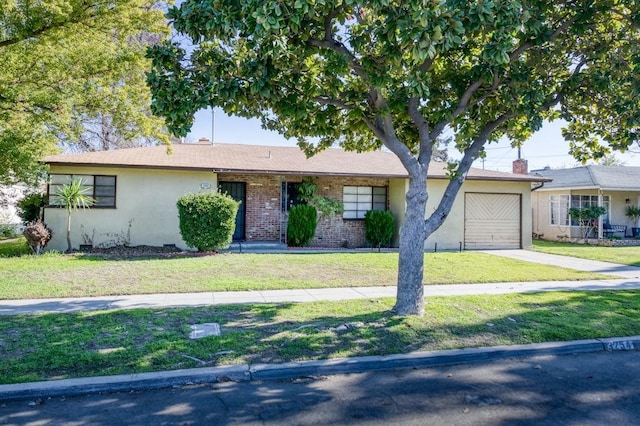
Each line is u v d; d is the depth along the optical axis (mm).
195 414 3465
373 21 5445
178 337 5059
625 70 6238
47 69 11391
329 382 4168
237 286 8109
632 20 5816
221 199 12312
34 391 3727
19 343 4781
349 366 4434
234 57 5711
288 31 4617
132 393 3869
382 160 17656
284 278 9016
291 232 14633
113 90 12711
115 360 4352
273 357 4516
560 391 3996
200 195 12367
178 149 16422
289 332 5285
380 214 15227
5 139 11656
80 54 11461
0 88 11031
